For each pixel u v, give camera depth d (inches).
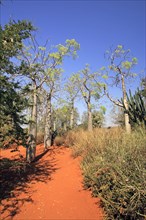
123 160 235.8
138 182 199.5
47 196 287.6
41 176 364.8
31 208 257.6
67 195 284.0
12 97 257.0
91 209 244.5
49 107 626.2
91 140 433.4
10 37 278.2
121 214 208.2
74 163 404.8
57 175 363.3
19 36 280.7
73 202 264.1
